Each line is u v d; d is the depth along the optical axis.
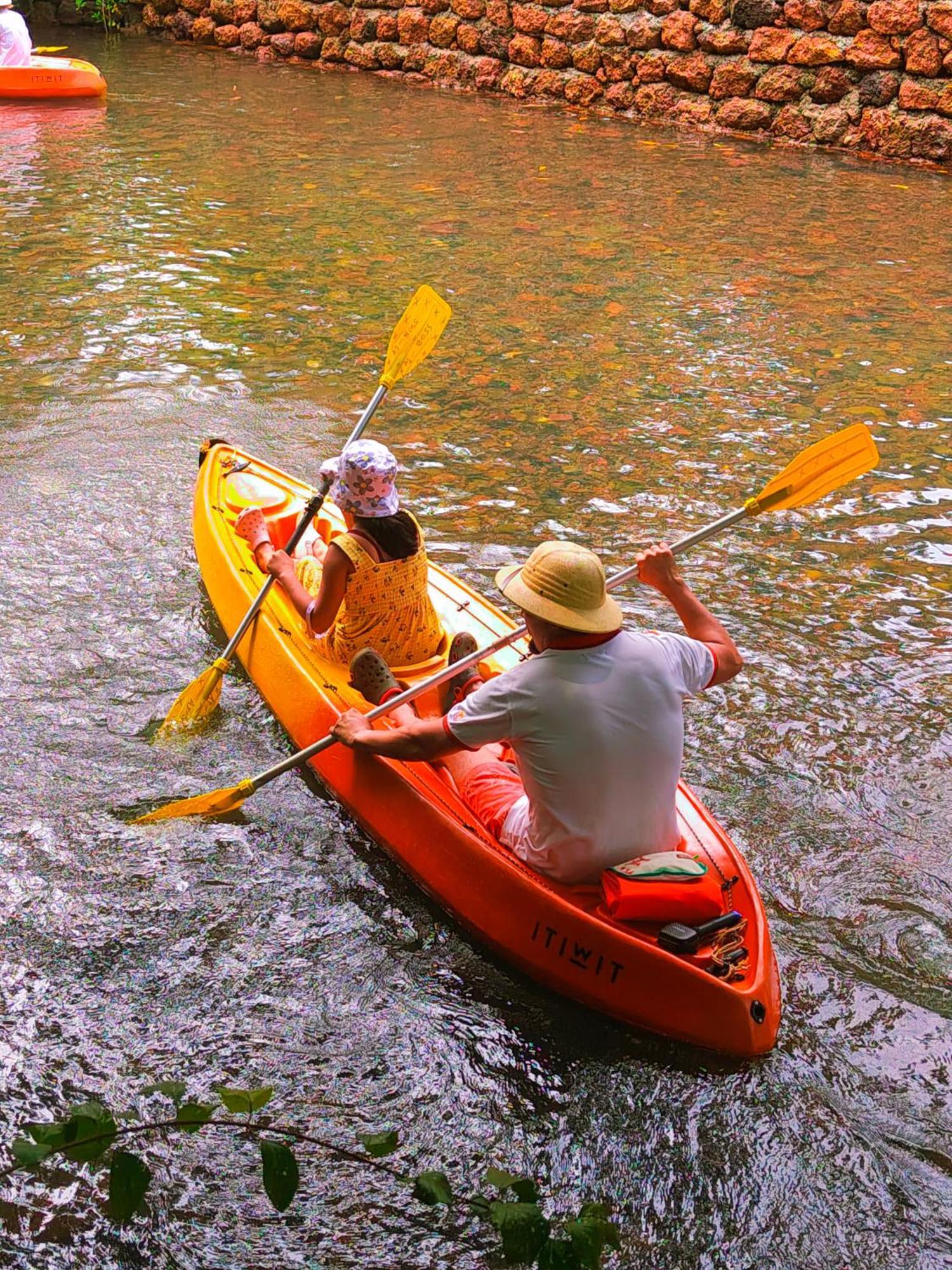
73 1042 3.17
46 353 7.62
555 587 3.12
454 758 3.84
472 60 15.48
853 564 5.61
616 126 13.96
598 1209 2.07
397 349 4.78
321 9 16.55
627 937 3.14
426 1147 2.93
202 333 8.05
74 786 4.07
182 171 11.65
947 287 9.19
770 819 4.03
